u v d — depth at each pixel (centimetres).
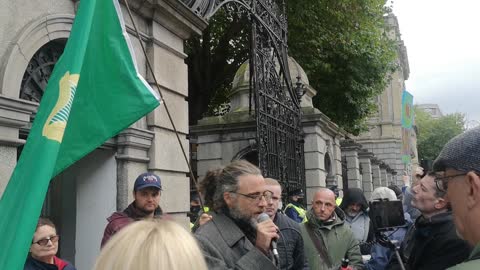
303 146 1008
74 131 335
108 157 499
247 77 1162
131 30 517
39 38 413
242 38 1670
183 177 587
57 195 533
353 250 451
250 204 268
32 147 257
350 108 1742
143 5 529
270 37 880
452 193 155
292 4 1541
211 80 1698
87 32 297
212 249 249
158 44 557
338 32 1620
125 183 492
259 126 771
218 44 1709
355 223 577
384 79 2014
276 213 386
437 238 282
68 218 522
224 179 276
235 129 1088
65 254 516
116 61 353
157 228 128
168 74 571
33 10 414
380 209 352
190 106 1669
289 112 952
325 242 444
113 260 121
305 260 393
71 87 277
